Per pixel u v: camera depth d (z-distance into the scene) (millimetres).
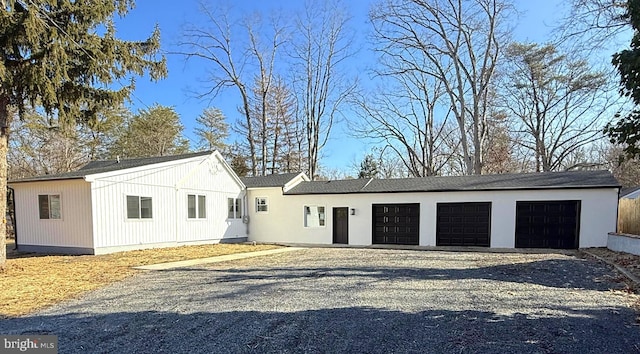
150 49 10031
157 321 4637
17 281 7297
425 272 8219
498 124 27047
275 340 3916
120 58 9227
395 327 4285
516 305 5230
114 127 28047
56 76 7789
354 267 9148
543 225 13500
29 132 21328
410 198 15523
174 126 32531
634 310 4934
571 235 13094
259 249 14250
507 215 13977
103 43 8766
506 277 7508
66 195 12180
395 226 15812
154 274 8273
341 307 5227
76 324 4551
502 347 3621
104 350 3693
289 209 17719
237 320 4645
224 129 36031
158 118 30641
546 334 3982
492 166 27625
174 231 14516
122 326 4453
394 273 8141
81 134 25812
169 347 3750
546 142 26703
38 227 12797
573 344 3689
